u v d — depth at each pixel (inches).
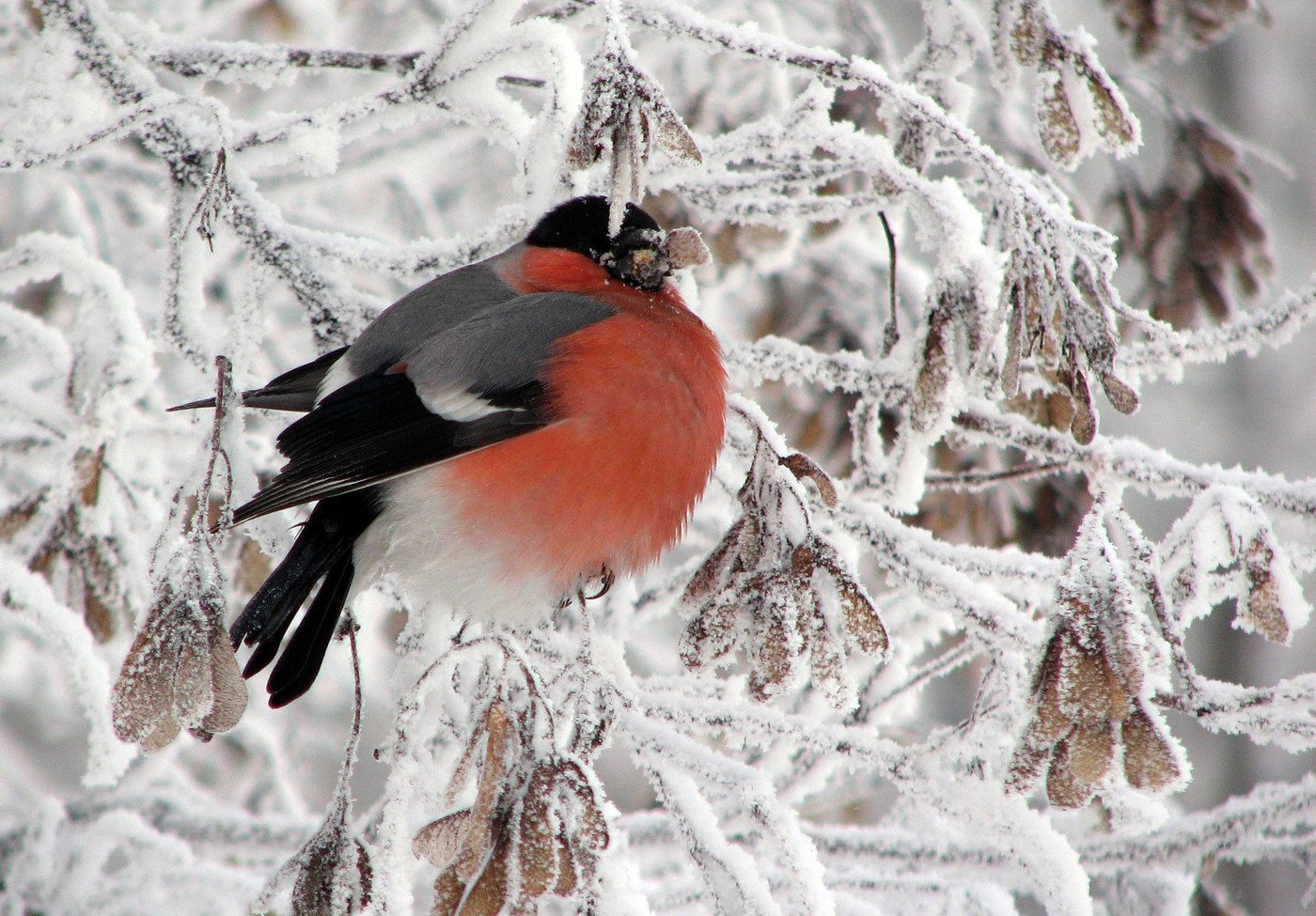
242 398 229.8
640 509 216.2
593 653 185.2
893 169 246.5
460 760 164.2
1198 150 328.5
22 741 439.8
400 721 185.6
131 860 300.7
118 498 258.2
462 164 458.9
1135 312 230.2
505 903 148.5
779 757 283.3
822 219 278.2
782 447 190.7
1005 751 219.6
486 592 212.4
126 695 157.1
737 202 274.2
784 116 269.7
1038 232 213.5
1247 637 691.4
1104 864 268.5
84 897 293.7
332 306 243.1
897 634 303.4
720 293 370.0
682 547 405.1
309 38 435.5
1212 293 323.6
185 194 243.6
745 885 179.5
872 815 386.3
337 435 204.5
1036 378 256.5
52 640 241.9
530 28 237.0
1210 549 225.5
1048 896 210.1
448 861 155.8
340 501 206.1
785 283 404.5
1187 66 737.0
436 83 243.1
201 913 297.9
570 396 210.5
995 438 260.8
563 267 232.1
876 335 394.9
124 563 257.3
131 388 258.2
